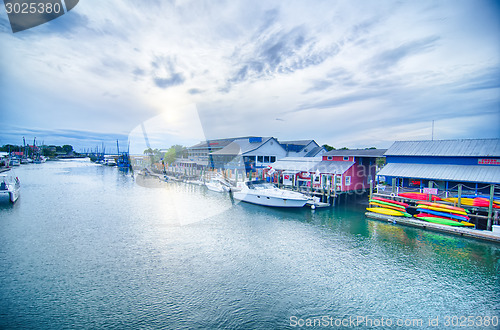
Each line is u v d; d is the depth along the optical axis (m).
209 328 7.84
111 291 9.41
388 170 21.36
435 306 9.28
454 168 19.41
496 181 16.62
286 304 9.06
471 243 14.43
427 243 14.52
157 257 11.90
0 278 10.16
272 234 15.66
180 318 8.20
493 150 19.03
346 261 12.33
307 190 26.02
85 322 7.97
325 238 15.25
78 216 18.08
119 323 7.94
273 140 35.75
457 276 11.13
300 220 18.97
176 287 9.70
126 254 12.17
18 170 55.84
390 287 10.29
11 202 22.42
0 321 7.95
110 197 24.22
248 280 10.34
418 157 21.69
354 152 28.64
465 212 16.38
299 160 31.69
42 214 18.80
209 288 9.72
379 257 12.79
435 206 17.50
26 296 9.10
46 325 7.84
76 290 9.45
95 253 12.27
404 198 19.42
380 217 19.05
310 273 11.12
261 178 31.12
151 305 8.71
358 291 9.98
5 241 13.73
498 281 10.81
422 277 11.03
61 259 11.66
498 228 14.54
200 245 13.31
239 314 8.46
